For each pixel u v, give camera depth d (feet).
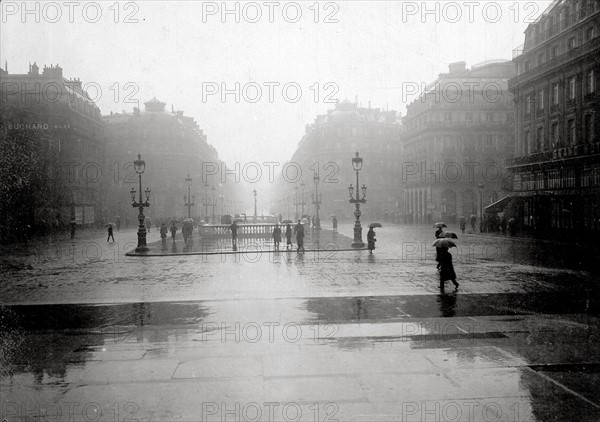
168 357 28.43
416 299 45.88
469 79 252.62
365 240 129.80
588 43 129.49
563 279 58.08
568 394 22.49
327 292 50.37
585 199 127.54
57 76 211.61
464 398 22.15
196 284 56.75
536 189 152.05
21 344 31.42
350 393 22.81
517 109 173.37
